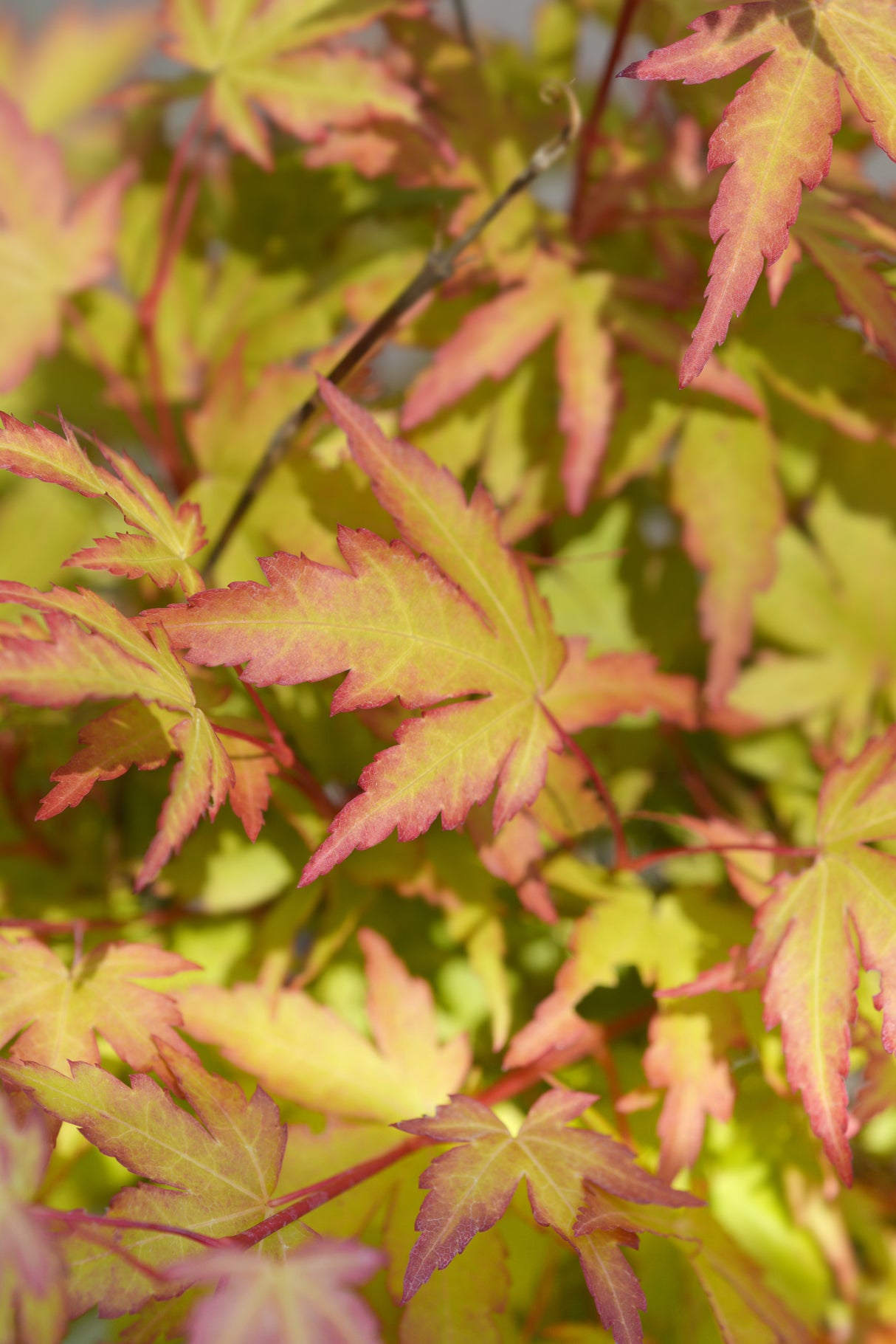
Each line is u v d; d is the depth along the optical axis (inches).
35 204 19.7
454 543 17.5
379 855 18.6
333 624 16.9
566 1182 16.8
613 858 19.5
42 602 16.5
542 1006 17.9
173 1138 16.7
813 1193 18.4
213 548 18.5
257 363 19.6
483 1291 17.2
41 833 19.2
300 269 20.0
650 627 19.6
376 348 18.3
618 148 19.8
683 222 19.1
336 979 18.8
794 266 19.0
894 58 17.0
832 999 17.3
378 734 18.2
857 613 19.7
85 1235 16.3
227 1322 15.6
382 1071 17.9
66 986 17.4
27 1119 16.3
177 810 16.6
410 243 19.8
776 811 19.5
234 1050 17.8
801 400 19.0
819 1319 18.1
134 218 20.2
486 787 17.2
